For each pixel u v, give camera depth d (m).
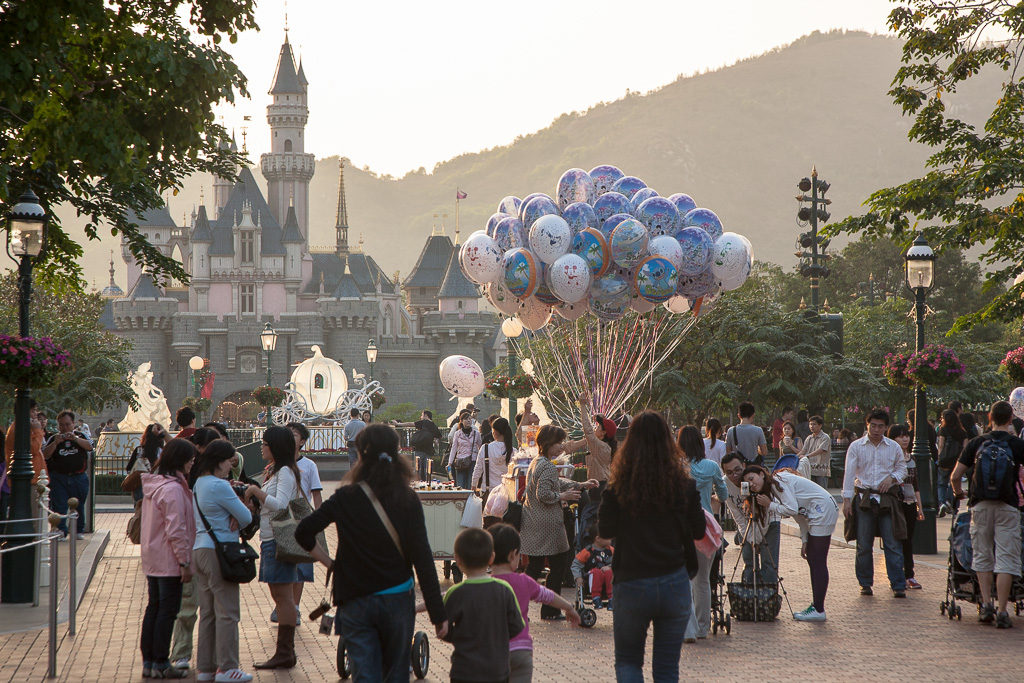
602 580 10.63
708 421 15.12
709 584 10.09
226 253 120.62
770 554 10.91
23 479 11.98
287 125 146.50
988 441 10.46
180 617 9.02
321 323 121.75
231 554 8.12
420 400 126.81
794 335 35.91
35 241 12.16
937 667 8.59
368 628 5.93
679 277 21.22
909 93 20.67
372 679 5.87
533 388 24.78
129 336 117.31
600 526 6.46
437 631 6.02
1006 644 9.52
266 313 121.38
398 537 5.96
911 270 16.36
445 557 13.09
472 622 6.16
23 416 12.07
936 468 21.08
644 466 6.34
